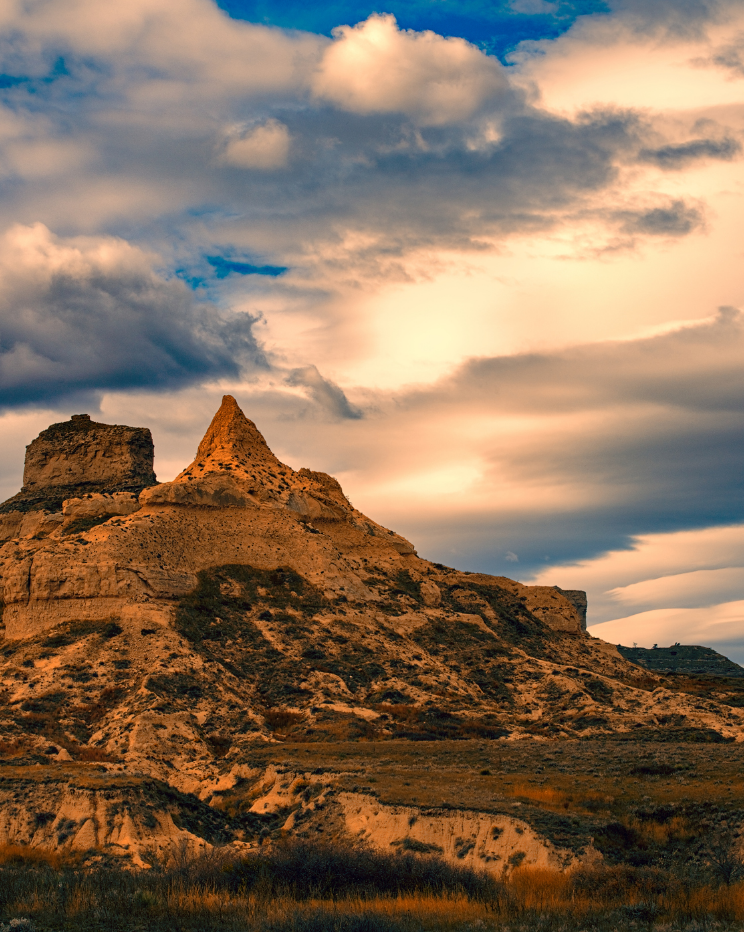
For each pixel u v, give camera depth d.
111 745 95.88
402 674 120.44
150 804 68.56
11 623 123.81
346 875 52.91
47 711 101.81
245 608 132.38
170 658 110.81
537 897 48.03
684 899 45.47
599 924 43.56
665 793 63.09
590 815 59.22
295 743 95.69
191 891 47.47
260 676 116.38
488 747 88.25
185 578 132.88
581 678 126.31
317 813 67.38
